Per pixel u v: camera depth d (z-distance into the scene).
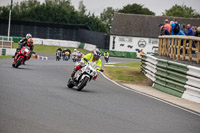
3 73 22.56
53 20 148.75
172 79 21.23
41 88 17.28
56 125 9.70
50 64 40.09
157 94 20.59
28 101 13.04
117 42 118.44
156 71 24.47
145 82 26.31
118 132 9.70
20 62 27.98
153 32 118.69
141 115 12.81
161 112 14.06
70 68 35.19
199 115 14.57
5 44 67.44
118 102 15.41
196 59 23.72
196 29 29.36
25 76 22.25
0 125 9.01
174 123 12.02
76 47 113.81
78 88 18.02
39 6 150.62
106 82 24.70
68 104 13.37
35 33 119.25
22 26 118.81
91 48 102.94
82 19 151.38
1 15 149.12
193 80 18.95
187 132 10.80
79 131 9.30
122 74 31.03
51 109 11.96
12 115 10.31
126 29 119.00
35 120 10.02
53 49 103.06
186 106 16.98
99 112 12.41
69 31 118.81
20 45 29.00
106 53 60.28
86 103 14.08
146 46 118.44
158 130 10.57
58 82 21.22
